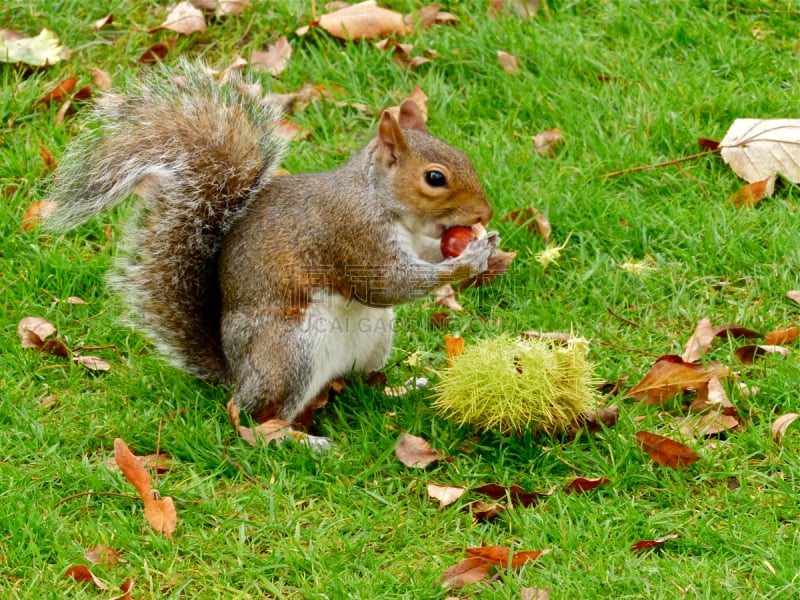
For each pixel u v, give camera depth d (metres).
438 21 12.89
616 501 7.65
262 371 8.32
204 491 7.71
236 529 7.46
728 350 9.16
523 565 7.05
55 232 8.78
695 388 8.59
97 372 9.07
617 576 7.01
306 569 7.14
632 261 10.20
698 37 12.60
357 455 8.17
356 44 12.59
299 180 8.78
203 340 8.88
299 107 11.76
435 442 8.22
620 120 11.62
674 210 10.61
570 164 11.15
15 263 10.04
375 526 7.50
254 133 8.95
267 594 7.02
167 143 8.73
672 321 9.65
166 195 8.70
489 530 7.51
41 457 8.09
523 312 9.74
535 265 10.16
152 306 8.82
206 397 8.78
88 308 9.68
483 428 8.17
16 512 7.37
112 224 10.41
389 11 12.71
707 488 7.82
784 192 10.87
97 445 8.30
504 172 10.89
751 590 6.88
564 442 8.23
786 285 9.80
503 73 12.12
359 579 7.05
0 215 10.30
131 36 12.48
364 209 8.45
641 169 11.05
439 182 8.39
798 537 7.23
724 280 10.02
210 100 9.05
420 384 8.93
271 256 8.43
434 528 7.53
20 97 11.60
